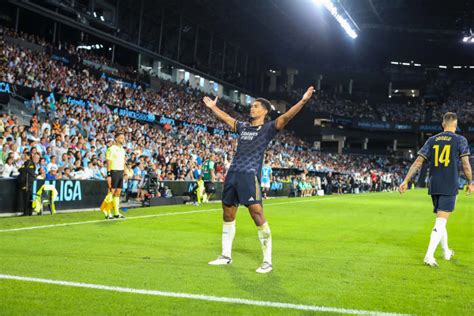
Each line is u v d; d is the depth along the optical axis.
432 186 5.98
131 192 17.44
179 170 21.77
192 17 45.78
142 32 41.72
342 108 65.62
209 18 46.34
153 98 36.09
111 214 11.50
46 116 21.91
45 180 12.20
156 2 41.00
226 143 37.56
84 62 32.91
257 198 5.17
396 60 69.12
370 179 46.34
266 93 59.94
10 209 11.46
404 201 23.09
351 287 4.54
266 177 22.28
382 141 71.69
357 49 62.94
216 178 22.02
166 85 42.00
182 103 40.03
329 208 16.72
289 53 61.28
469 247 7.70
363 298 4.13
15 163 14.41
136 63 40.34
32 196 11.58
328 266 5.60
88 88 28.98
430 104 69.31
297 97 62.00
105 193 14.75
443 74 70.62
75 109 24.02
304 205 18.00
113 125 25.06
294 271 5.24
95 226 8.94
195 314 3.54
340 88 70.94
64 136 18.64
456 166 5.88
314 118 61.03
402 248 7.30
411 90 73.06
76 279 4.52
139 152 22.02
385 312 3.71
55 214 11.73
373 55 66.56
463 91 69.19
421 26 60.59
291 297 4.10
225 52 52.97
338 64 68.06
